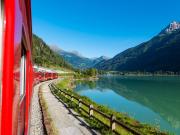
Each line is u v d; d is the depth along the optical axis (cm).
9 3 219
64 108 2619
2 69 213
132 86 13225
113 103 6150
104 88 11575
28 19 606
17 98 297
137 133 1283
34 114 2144
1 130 215
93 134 1641
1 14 212
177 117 4600
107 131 1638
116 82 17638
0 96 212
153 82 17512
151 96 8269
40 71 6284
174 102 6862
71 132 1677
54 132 1513
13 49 228
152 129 2133
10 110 221
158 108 5716
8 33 219
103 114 1756
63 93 3541
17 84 292
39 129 1675
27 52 705
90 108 2072
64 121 1995
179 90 10562
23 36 444
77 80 17038
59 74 14100
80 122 1977
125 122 2286
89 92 9262
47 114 2033
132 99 7231
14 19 233
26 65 652
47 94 3950
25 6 449
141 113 4834
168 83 16088
